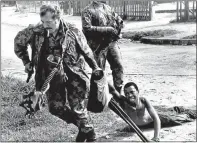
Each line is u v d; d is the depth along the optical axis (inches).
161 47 662.5
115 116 275.7
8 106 289.0
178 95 346.6
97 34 259.1
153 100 327.9
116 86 270.4
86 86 201.3
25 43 203.2
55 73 197.6
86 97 203.2
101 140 230.4
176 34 746.8
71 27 200.2
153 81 405.7
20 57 207.3
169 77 425.1
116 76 270.1
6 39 767.1
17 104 295.1
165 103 318.0
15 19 1104.2
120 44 711.7
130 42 736.3
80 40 199.5
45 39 197.3
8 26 975.0
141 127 248.8
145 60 539.8
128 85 238.5
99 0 270.8
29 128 249.4
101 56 263.9
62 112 207.5
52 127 248.5
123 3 1006.4
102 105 200.5
